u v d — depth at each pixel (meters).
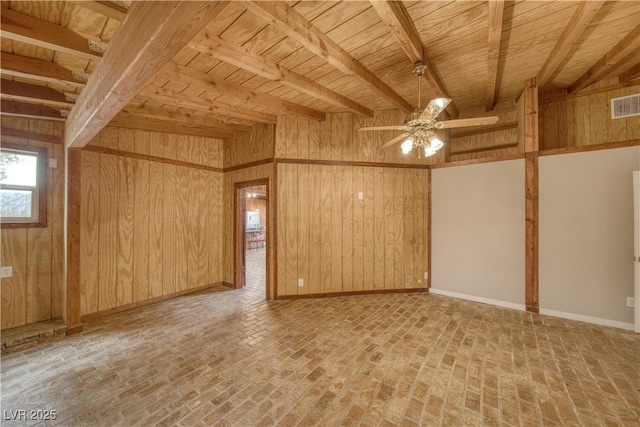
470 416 1.85
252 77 3.12
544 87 4.17
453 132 5.04
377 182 4.60
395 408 1.93
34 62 2.21
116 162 3.77
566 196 3.56
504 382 2.21
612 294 3.29
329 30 2.40
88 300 3.49
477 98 4.41
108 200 3.68
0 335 2.82
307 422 1.80
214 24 2.24
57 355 2.62
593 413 1.87
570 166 3.54
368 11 2.18
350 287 4.50
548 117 4.34
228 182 5.05
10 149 3.00
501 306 3.98
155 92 3.06
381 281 4.59
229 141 5.03
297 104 4.02
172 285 4.38
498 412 1.89
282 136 4.32
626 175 3.24
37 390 2.11
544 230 3.69
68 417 1.84
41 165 3.22
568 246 3.54
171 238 4.38
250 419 1.83
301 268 4.35
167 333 3.09
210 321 3.43
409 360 2.53
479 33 2.60
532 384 2.18
